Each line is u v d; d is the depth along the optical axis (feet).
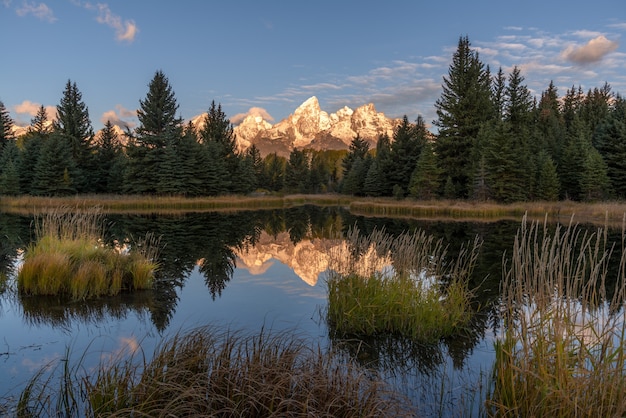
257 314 27.04
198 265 45.14
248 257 51.42
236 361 14.05
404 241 27.73
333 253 28.02
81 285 30.12
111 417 11.44
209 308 28.27
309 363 14.20
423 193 154.30
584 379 12.55
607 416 11.57
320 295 32.35
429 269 26.58
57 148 154.20
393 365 19.29
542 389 12.80
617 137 160.35
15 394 15.10
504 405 13.92
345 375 14.19
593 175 139.85
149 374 13.60
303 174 305.53
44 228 39.14
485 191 137.49
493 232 75.92
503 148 136.46
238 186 203.92
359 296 24.61
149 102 168.35
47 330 23.21
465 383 17.42
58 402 14.17
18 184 149.48
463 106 166.81
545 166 140.77
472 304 29.73
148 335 22.50
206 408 12.41
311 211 151.23
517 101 177.17
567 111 255.09
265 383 12.83
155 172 164.04
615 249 54.24
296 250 58.18
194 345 15.37
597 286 33.91
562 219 101.40
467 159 159.94
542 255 14.19
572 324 13.51
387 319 23.72
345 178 271.49
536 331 14.12
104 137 186.70
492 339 22.71
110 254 35.63
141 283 33.04
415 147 187.01
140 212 124.16
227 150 207.92
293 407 12.21
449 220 106.73
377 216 123.34
